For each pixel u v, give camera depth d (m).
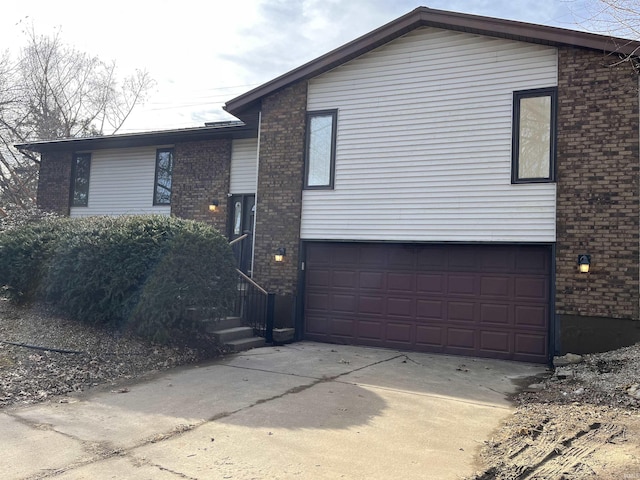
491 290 9.45
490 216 9.31
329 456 4.17
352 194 10.55
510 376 7.78
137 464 3.87
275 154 11.34
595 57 8.67
